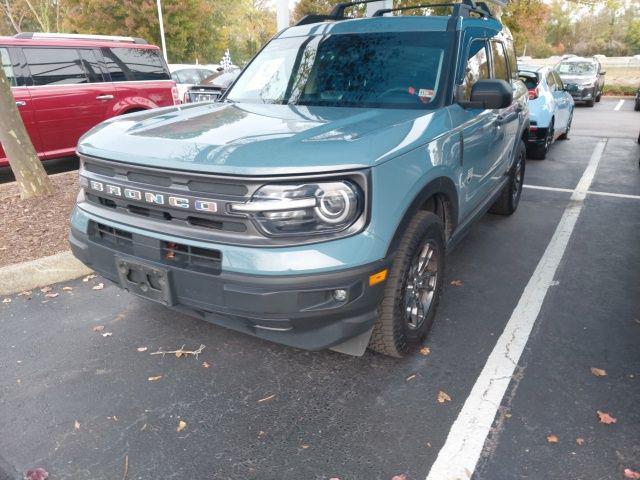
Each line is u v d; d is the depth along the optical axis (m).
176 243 2.52
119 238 2.75
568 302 3.75
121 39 8.72
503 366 2.97
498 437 2.43
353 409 2.64
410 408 2.64
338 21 4.02
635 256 4.63
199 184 2.38
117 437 2.47
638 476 2.20
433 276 3.16
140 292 2.72
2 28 36.94
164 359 3.09
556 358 3.05
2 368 3.01
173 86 9.34
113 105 8.44
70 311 3.67
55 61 7.79
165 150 2.50
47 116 7.67
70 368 3.01
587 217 5.77
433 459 2.31
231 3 41.81
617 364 2.99
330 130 2.64
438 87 3.31
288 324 2.40
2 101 5.49
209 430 2.51
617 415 2.57
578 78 19.38
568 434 2.44
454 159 3.17
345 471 2.25
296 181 2.27
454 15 3.62
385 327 2.78
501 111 4.22
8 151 5.69
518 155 5.39
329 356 3.11
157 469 2.28
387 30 3.70
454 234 3.56
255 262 2.31
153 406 2.69
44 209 5.54
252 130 2.67
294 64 3.81
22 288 3.99
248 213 2.30
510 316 3.55
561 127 10.24
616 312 3.60
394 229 2.51
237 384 2.86
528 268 4.37
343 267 2.32
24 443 2.43
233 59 46.31
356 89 3.46
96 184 2.77
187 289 2.51
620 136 11.95
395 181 2.51
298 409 2.65
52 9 35.25
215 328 3.44
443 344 3.21
